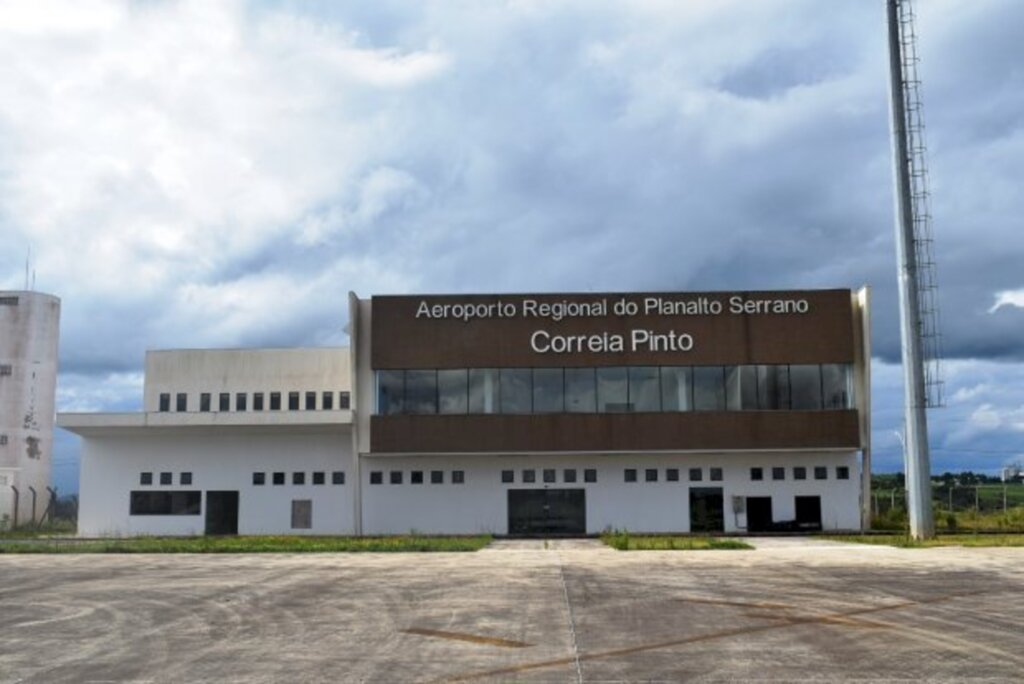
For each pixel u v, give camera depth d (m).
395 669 13.50
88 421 51.97
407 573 27.23
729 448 50.25
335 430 52.50
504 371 51.50
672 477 51.38
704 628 16.88
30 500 65.50
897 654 14.31
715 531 50.78
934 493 69.25
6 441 65.12
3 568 30.23
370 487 51.91
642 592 22.17
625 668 13.45
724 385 51.22
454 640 15.87
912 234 44.81
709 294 51.78
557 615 18.59
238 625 17.75
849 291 51.78
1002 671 13.07
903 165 45.25
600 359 51.38
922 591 21.94
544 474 51.69
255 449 52.97
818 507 50.88
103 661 14.30
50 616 19.17
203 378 54.91
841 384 51.25
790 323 51.53
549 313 51.81
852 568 27.58
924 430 43.38
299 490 52.44
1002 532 47.44
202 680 12.90
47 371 67.56
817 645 15.12
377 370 51.72
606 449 50.50
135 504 52.97
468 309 51.94
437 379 51.59
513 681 12.66
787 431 50.34
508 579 25.28
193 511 52.72
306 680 12.84
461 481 51.78
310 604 20.59
